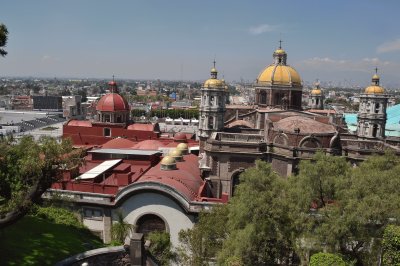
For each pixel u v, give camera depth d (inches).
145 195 1950.1
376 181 1429.6
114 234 1931.6
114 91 3649.1
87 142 3476.9
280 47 3659.0
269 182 1488.7
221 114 3090.6
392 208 1305.4
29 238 1546.5
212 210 1744.6
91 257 1311.5
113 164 2386.8
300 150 2364.7
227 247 1460.4
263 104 3671.3
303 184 1496.1
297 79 3577.8
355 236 1332.4
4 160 1547.7
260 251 1433.3
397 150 2444.6
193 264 1695.4
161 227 1971.0
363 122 3417.8
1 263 1280.8
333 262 1213.7
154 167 2449.6
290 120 2696.9
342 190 1403.8
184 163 2576.3
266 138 2669.8
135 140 3437.5
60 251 1509.6
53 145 1409.9
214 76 3117.6
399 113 5787.4
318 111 4094.5
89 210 2010.3
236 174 2534.5
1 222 1310.3
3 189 1517.0
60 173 1437.0
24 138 1624.0
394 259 1274.6
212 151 2522.1
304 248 1434.5
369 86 3437.5
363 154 2470.5
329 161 1552.7
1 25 1288.1
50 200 1748.3
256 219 1402.6
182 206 1905.8
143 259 1352.1
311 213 1462.8
